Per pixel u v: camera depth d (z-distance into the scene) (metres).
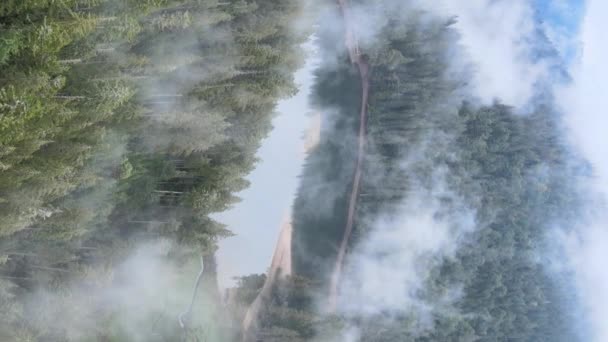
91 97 29.34
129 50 35.03
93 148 31.47
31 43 24.45
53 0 25.41
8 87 23.36
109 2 31.08
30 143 26.14
